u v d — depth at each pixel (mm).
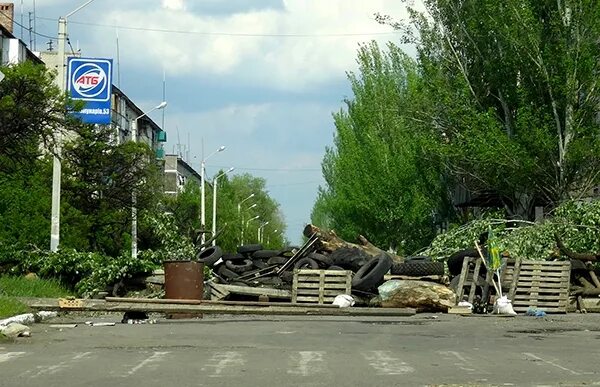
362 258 27922
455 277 27375
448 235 33969
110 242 41750
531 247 30891
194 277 22375
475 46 43344
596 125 40344
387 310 23094
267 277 29547
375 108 59469
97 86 30750
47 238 36031
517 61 41062
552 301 26875
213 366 11477
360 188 59375
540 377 10688
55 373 10695
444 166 46906
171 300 20531
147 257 30922
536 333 17875
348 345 14688
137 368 11219
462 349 14125
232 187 132500
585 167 40875
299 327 18938
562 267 27031
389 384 9945
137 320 20500
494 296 26859
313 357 12656
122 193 40812
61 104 28875
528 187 41875
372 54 60406
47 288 25703
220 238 99000
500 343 15344
